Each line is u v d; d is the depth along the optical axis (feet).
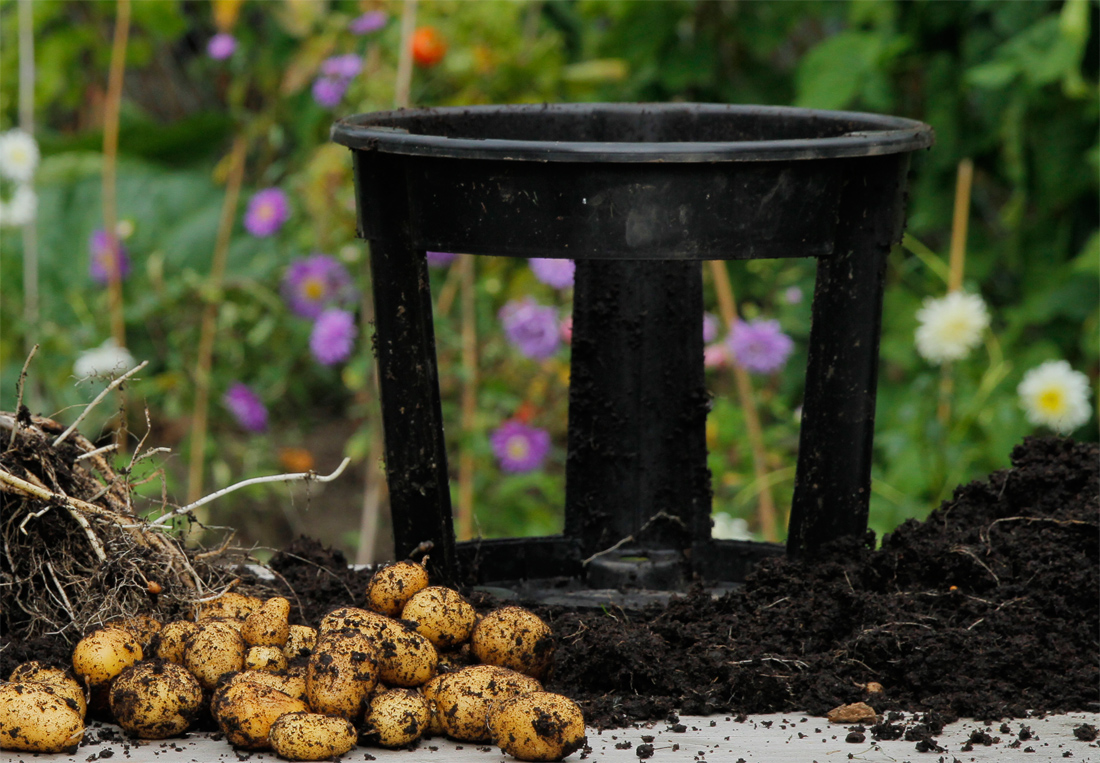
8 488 9.67
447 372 19.07
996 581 9.75
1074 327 19.66
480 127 12.23
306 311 20.29
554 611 10.67
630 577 12.11
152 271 21.61
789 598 9.95
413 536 10.64
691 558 12.77
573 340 12.55
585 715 8.59
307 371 24.18
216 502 21.70
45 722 7.81
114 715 8.25
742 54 21.39
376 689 8.18
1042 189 19.07
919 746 7.85
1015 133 18.35
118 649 8.53
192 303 21.50
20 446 10.00
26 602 9.86
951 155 19.38
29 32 20.45
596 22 24.80
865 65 19.33
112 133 20.22
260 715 7.82
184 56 28.71
